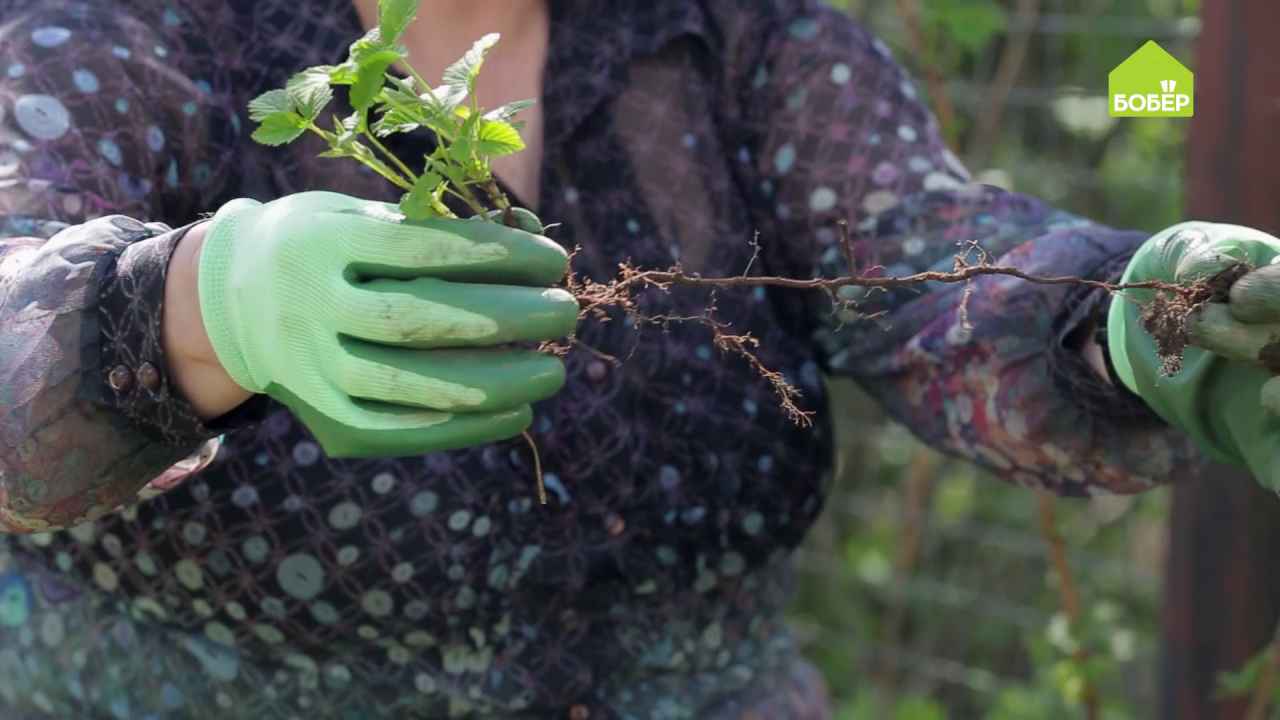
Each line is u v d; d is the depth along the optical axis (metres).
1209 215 1.70
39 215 1.03
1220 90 1.68
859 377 1.39
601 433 1.24
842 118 1.36
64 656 1.27
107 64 1.10
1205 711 1.81
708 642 1.34
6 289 0.95
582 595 1.25
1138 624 2.87
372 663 1.23
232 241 0.91
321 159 1.20
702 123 1.34
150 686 1.25
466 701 1.24
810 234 1.36
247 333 0.90
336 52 1.20
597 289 1.05
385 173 0.93
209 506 1.17
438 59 1.27
